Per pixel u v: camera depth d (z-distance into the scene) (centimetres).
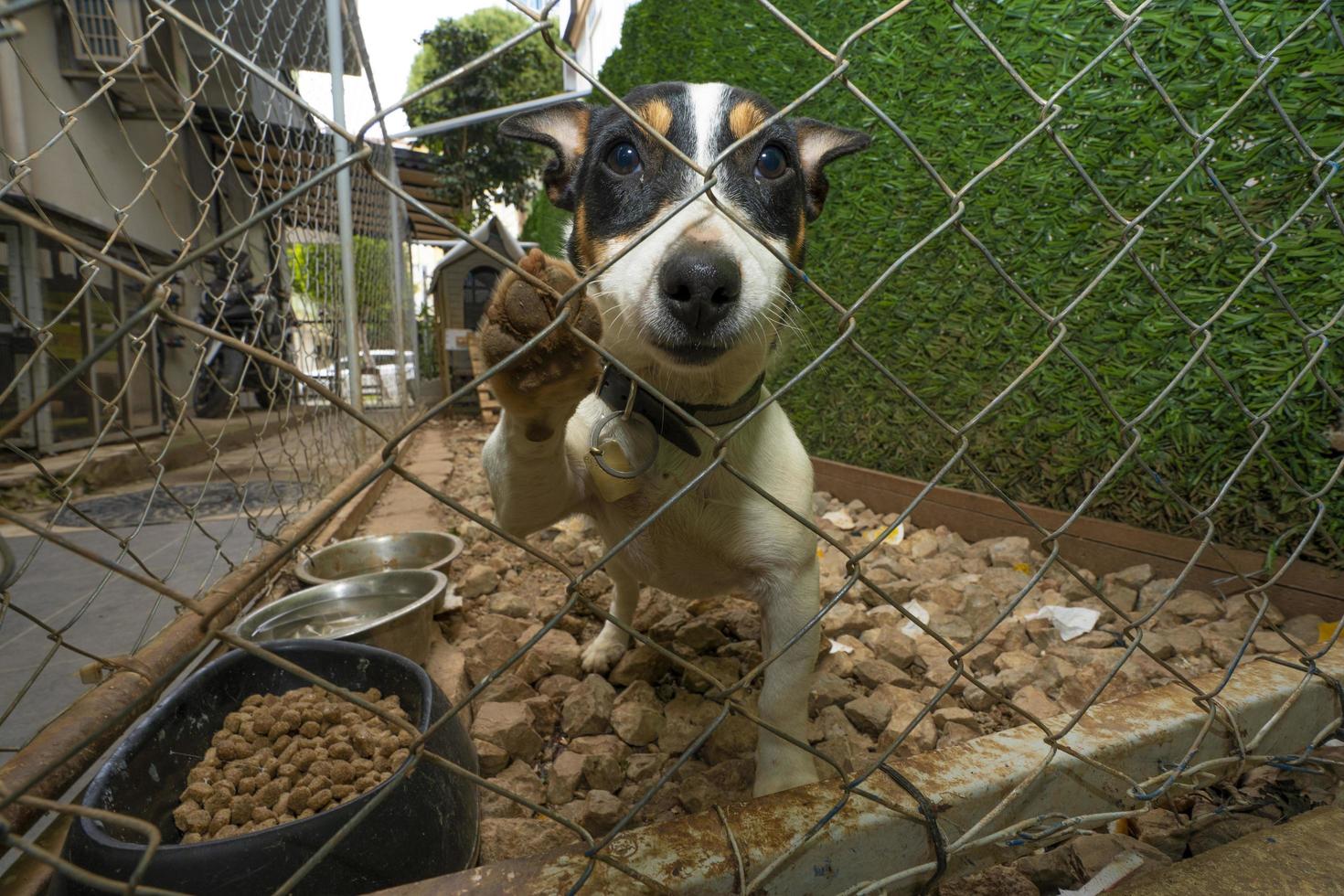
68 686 59
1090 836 43
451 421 293
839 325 28
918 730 55
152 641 53
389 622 59
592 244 51
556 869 31
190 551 98
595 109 58
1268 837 37
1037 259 85
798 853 32
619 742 55
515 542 22
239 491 70
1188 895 34
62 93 148
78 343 162
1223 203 68
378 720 47
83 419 163
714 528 50
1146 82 72
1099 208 78
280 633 65
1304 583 65
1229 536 71
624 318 43
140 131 190
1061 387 85
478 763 48
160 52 57
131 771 41
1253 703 43
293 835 34
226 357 235
